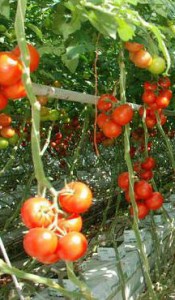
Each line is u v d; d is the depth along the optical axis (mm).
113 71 2277
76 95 1335
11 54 823
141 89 2061
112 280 1853
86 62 2146
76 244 711
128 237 2287
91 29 1195
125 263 2041
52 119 1733
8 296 1872
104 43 1451
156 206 1351
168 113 2363
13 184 4242
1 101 871
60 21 1009
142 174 1599
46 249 696
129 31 850
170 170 4910
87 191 750
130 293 2041
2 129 1483
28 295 1676
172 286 2250
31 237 698
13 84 838
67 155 3992
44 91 1217
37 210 711
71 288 1697
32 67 875
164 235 2508
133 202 1188
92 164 4867
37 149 730
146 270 1230
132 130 2658
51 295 1646
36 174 732
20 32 741
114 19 858
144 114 1565
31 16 1738
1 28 1389
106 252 2098
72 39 1086
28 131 2625
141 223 2602
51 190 728
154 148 4062
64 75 2268
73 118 2916
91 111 2252
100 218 3619
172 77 2227
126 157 1208
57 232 732
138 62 1177
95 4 882
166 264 2369
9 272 792
